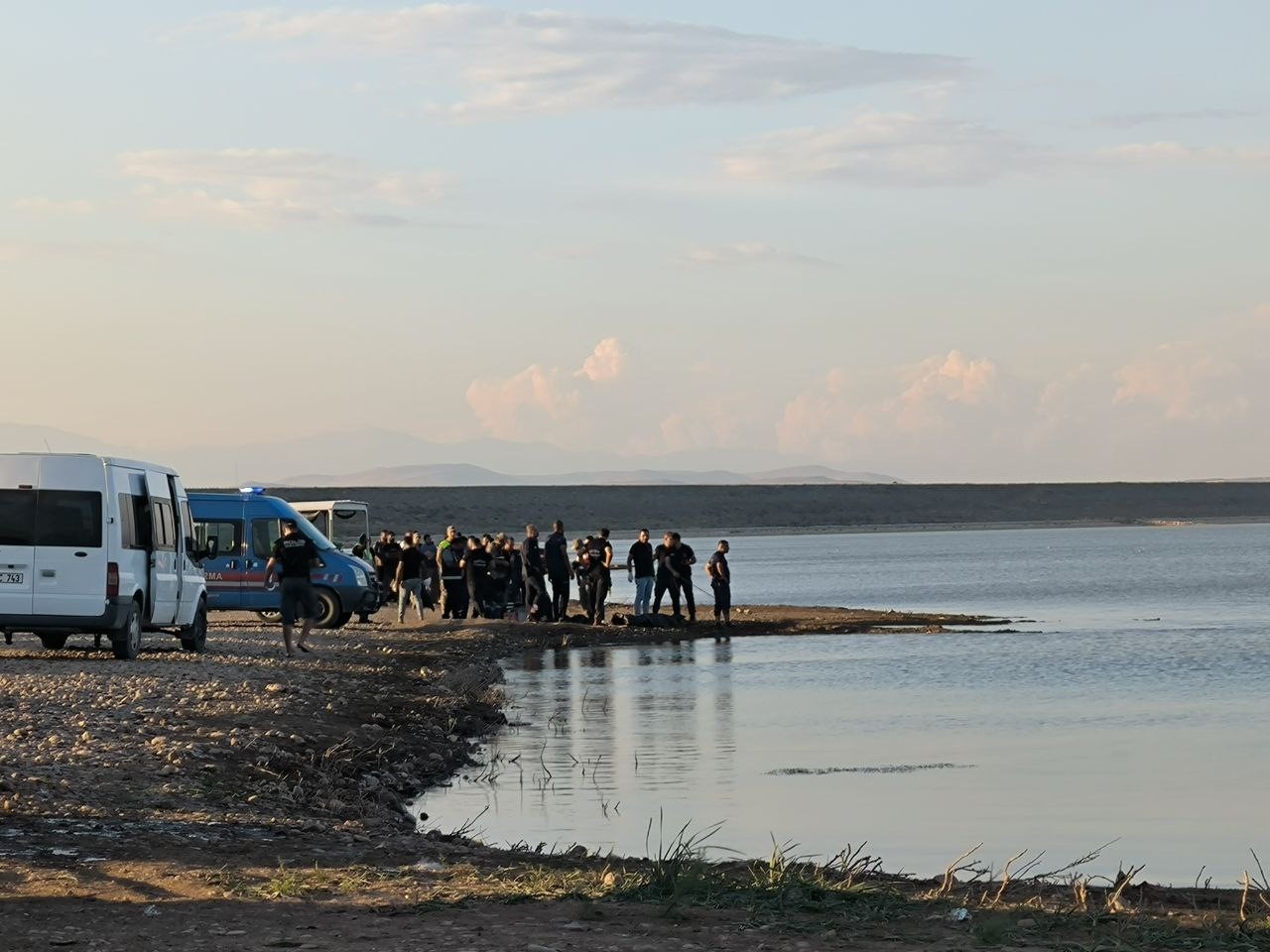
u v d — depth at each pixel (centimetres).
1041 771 1728
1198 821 1445
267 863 1023
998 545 15475
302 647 2883
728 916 870
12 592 2462
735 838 1341
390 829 1290
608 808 1490
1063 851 1309
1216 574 7975
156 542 2672
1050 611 4941
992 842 1341
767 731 2064
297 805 1353
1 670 2312
